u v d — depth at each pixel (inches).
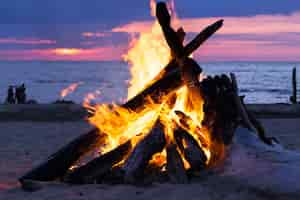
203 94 295.9
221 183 264.4
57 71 7672.2
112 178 285.4
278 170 259.1
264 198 244.5
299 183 248.7
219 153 286.5
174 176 277.3
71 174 289.9
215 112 292.2
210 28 295.6
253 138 292.7
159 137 283.7
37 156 412.2
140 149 281.9
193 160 280.2
